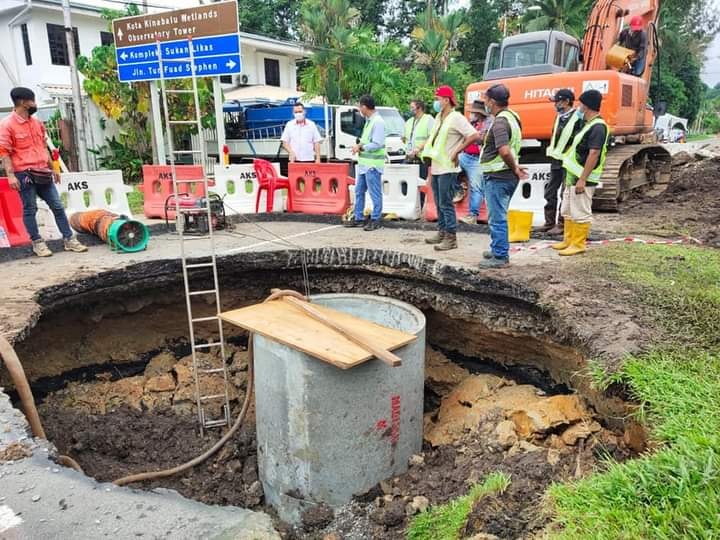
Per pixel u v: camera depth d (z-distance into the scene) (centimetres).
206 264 593
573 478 357
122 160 1712
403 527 416
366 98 793
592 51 986
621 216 877
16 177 660
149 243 768
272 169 975
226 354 699
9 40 2119
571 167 600
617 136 935
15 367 414
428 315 653
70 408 617
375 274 676
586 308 463
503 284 539
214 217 823
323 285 700
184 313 688
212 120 1731
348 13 2712
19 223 765
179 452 580
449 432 547
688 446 279
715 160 1259
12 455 302
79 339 634
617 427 396
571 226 629
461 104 3111
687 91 4725
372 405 452
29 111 657
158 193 988
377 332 474
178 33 1040
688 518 240
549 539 263
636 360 377
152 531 248
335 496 467
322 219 935
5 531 247
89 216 764
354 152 827
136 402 652
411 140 918
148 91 1577
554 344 512
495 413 518
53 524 252
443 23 3203
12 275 608
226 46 1021
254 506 516
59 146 1684
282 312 525
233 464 559
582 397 455
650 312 451
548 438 448
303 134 1005
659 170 1127
